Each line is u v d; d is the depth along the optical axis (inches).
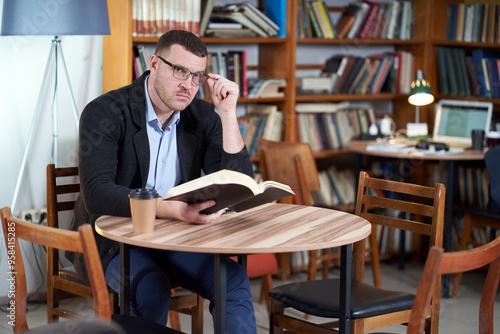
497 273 66.2
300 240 66.7
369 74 162.9
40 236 62.2
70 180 127.8
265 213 81.3
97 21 109.8
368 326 77.0
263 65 154.7
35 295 127.6
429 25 166.1
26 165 126.1
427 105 170.6
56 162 124.6
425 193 86.5
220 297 67.7
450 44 169.3
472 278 150.6
